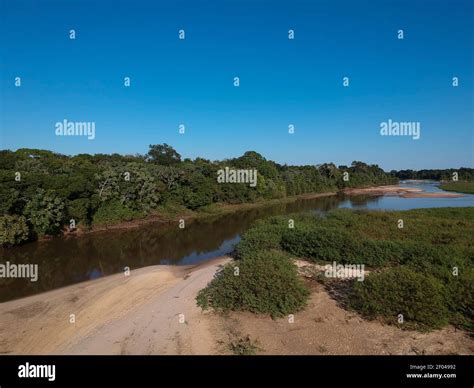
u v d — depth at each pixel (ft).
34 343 44.91
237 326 46.16
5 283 75.10
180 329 45.88
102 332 46.68
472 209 149.48
